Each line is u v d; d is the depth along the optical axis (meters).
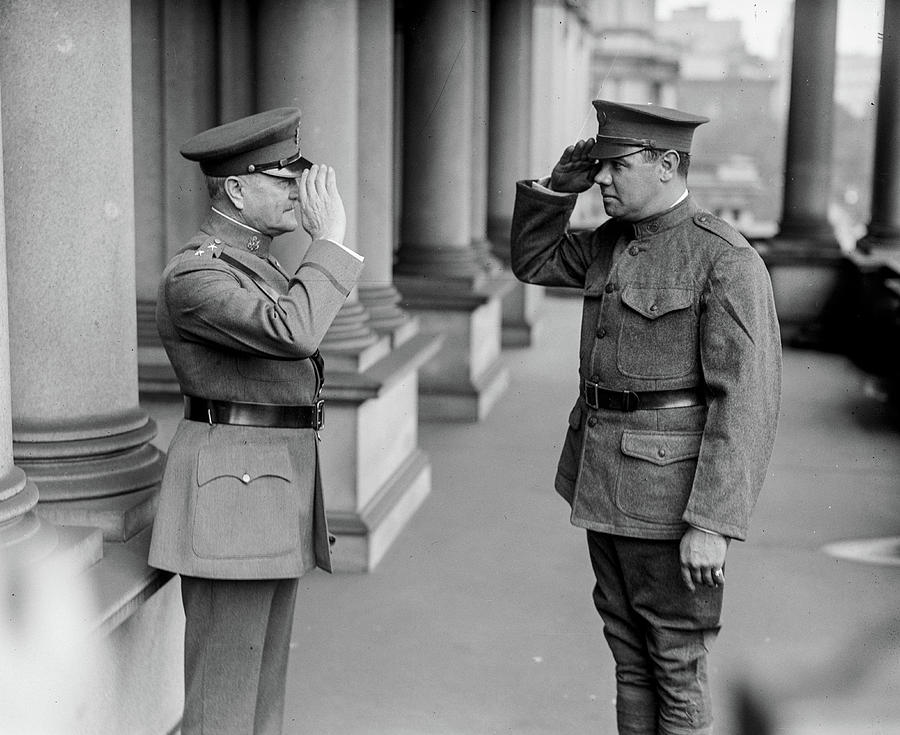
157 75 6.48
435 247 10.32
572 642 5.45
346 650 5.31
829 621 5.45
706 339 3.47
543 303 16.59
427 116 10.20
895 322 10.36
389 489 7.09
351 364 6.64
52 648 3.31
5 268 3.34
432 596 6.04
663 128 3.56
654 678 3.79
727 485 3.39
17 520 3.40
